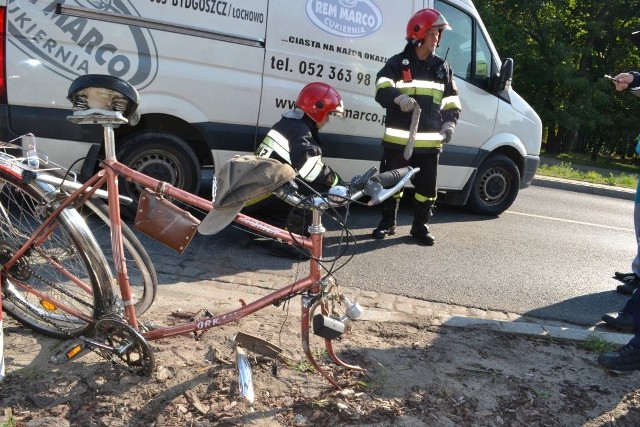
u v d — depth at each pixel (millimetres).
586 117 25500
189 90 4992
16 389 2766
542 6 24688
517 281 5250
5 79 4418
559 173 14398
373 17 5812
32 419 2586
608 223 8617
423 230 5953
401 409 2924
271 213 5117
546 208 9258
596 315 4664
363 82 5871
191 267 4625
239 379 2791
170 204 2828
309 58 5492
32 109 4531
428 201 5770
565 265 5930
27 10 4402
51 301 3080
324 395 2957
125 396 2795
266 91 5320
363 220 6621
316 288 2850
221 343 3311
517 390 3211
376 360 3344
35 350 3104
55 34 4496
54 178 2887
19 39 4418
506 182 7543
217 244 5230
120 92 2615
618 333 4242
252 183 2533
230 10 5047
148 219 2820
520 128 7328
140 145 5066
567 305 4820
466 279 5129
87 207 3098
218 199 2547
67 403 2713
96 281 2957
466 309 4488
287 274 4730
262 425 2697
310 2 5406
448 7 6379
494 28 23797
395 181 2758
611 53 28516
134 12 4707
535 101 26656
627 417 3098
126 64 4734
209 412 2752
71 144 4703
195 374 3010
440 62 5359
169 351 3174
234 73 5164
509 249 6242
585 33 27297
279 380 3037
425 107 5316
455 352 3570
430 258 5578
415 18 5152
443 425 2842
